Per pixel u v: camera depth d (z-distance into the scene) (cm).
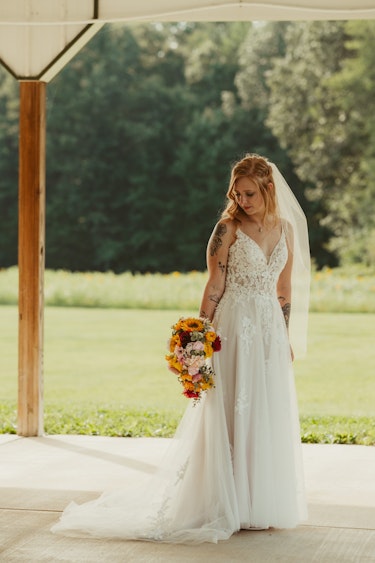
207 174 2853
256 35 2878
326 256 2711
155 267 2919
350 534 495
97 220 2902
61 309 2380
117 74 2927
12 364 1619
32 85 777
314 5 733
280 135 2670
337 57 2611
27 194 778
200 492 496
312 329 1956
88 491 590
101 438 791
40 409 795
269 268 509
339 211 2627
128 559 448
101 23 757
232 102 2856
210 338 487
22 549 465
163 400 1197
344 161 2625
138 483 590
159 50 3000
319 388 1297
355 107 2559
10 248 2927
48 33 766
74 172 2909
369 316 2172
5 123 2930
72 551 461
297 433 521
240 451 494
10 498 571
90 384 1354
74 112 2897
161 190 2909
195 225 2888
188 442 503
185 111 2909
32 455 709
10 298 2534
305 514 516
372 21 2520
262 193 505
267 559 449
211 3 746
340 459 704
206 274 2538
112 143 2898
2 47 773
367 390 1279
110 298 2425
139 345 1805
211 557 451
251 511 494
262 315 505
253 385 500
